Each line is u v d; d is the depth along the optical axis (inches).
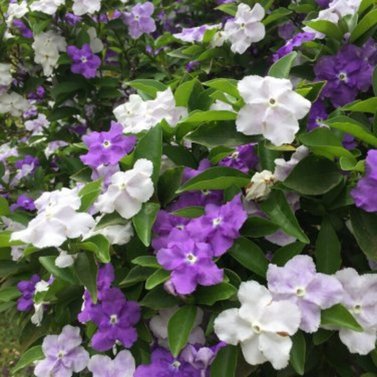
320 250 10.2
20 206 19.3
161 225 10.7
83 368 11.6
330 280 9.3
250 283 9.2
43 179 21.1
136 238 10.9
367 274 9.8
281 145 10.3
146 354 10.8
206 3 25.0
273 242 10.4
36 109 25.4
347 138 10.9
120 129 11.9
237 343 9.1
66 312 12.0
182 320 9.6
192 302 9.8
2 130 25.1
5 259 13.8
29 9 19.5
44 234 9.9
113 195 10.5
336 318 9.2
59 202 10.4
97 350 10.9
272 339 8.8
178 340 9.4
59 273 10.5
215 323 9.1
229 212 9.9
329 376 10.8
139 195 10.4
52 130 23.0
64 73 20.6
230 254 10.1
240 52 16.2
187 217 10.6
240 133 10.7
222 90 10.5
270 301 9.0
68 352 11.6
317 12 16.2
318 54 13.5
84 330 12.3
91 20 20.2
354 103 11.6
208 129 10.7
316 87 11.0
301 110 9.8
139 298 10.8
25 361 12.5
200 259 9.5
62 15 19.7
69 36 20.0
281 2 19.3
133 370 10.5
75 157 19.3
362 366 10.3
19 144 24.7
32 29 20.0
